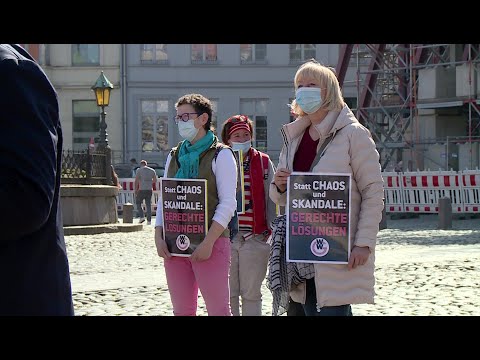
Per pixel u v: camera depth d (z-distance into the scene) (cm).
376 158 493
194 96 577
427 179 2791
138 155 4778
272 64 4791
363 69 4662
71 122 4775
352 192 493
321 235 487
